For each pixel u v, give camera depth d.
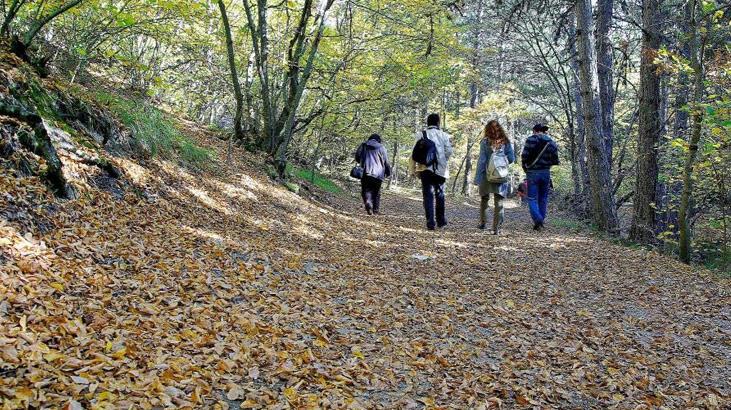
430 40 13.35
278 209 9.52
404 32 14.12
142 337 3.46
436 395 3.56
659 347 4.69
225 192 8.93
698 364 4.36
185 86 18.52
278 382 3.38
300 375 3.49
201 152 10.09
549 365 4.20
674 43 11.52
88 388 2.72
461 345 4.48
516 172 33.44
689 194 8.98
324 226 9.31
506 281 6.57
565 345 4.62
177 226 6.25
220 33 14.11
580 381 3.93
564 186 31.61
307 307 4.88
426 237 9.31
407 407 3.34
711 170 10.18
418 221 12.30
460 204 21.69
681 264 8.24
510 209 19.36
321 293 5.39
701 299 6.12
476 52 19.28
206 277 4.88
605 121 14.51
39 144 5.11
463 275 6.74
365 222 10.86
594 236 10.42
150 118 8.83
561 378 3.97
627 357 4.42
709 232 14.16
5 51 6.25
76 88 7.58
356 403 3.21
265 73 13.27
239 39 15.23
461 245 8.64
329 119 18.67
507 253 8.17
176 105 18.62
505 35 16.86
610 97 14.59
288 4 12.98
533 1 14.70
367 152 12.90
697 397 3.74
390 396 3.47
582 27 11.09
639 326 5.20
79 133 6.36
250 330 4.01
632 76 18.20
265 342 3.91
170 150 8.88
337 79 15.77
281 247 6.94
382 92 16.00
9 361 2.73
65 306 3.50
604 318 5.39
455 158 38.25
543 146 10.80
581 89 11.38
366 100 15.89
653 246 10.45
